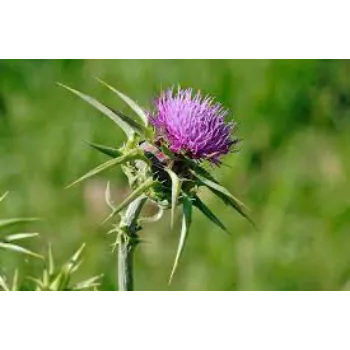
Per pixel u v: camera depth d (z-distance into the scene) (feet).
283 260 39.06
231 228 38.78
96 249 37.70
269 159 42.06
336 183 41.42
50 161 40.40
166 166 22.33
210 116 23.29
